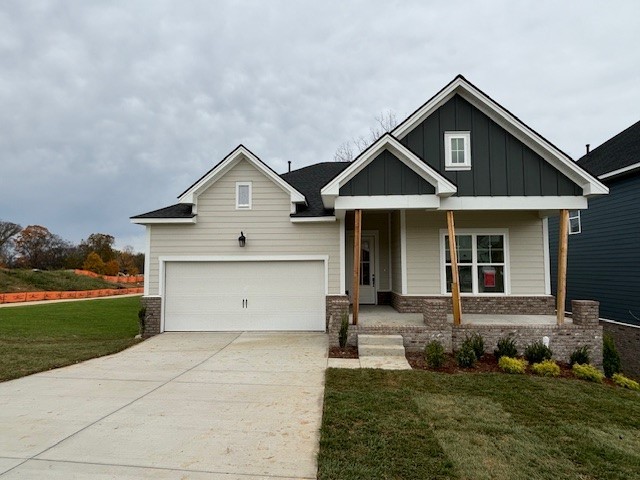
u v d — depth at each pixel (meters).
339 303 9.25
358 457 3.97
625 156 13.71
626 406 5.86
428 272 11.84
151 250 11.91
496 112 10.30
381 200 9.63
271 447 4.22
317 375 7.15
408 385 6.47
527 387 6.53
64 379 6.89
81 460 3.90
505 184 10.16
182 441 4.36
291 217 11.73
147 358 8.53
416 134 10.69
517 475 3.73
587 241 15.34
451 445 4.30
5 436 4.46
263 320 11.80
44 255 58.75
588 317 9.31
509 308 11.71
